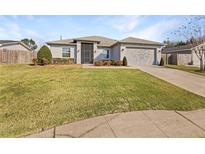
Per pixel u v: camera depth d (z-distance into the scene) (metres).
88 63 25.47
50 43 24.67
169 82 11.02
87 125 4.84
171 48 36.34
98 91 8.27
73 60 23.80
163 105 6.51
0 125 5.05
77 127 4.73
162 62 23.05
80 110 5.96
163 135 4.28
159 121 5.09
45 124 4.97
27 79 11.23
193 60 28.06
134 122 5.02
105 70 15.47
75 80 10.82
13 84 9.89
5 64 21.80
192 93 8.37
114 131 4.48
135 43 23.39
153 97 7.43
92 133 4.39
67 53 25.27
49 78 11.48
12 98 7.51
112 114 5.62
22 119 5.42
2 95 7.99
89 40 24.84
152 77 12.53
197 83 11.04
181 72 15.87
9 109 6.31
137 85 9.59
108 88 8.84
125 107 6.23
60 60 22.28
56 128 4.70
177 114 5.68
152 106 6.38
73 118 5.32
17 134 4.46
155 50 24.20
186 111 5.98
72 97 7.38
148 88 8.98
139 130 4.52
